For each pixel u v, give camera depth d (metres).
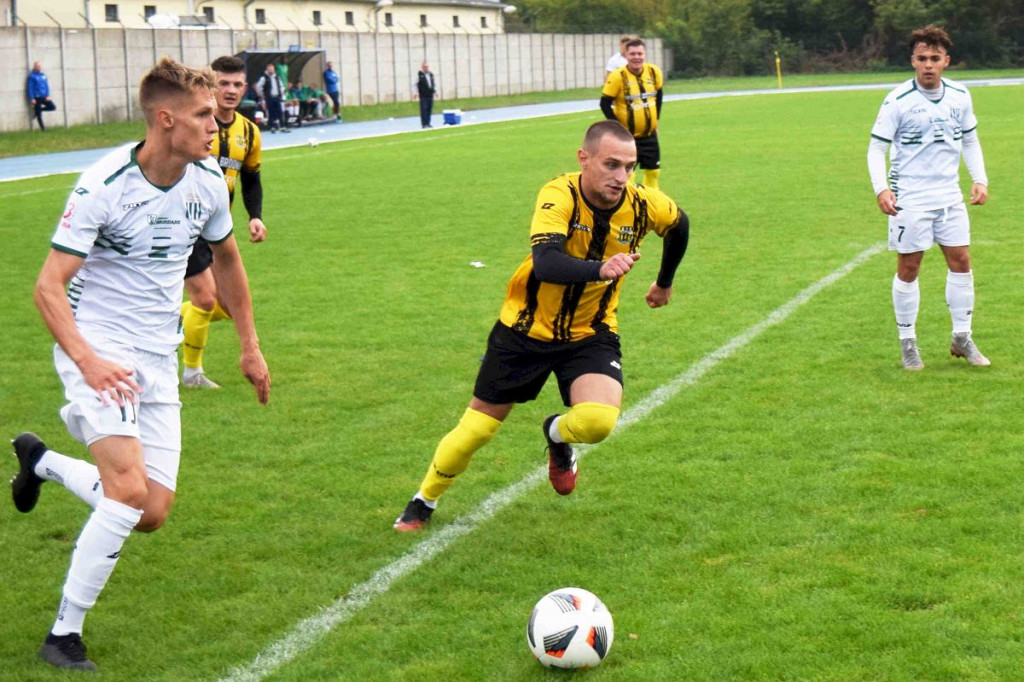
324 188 21.05
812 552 5.08
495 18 72.12
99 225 4.27
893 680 3.97
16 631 4.59
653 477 6.18
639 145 17.19
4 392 8.44
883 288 11.04
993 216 15.07
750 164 22.70
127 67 38.22
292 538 5.51
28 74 34.56
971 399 7.41
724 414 7.30
